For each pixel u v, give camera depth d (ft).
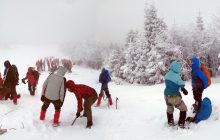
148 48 114.62
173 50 107.34
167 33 112.78
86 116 28.60
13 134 24.35
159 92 53.11
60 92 27.81
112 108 36.88
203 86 26.25
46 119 29.53
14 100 34.63
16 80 35.01
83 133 26.58
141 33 118.52
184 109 25.35
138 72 113.39
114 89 70.95
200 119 25.79
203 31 121.49
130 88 74.28
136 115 32.45
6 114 28.99
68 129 27.40
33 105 35.60
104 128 28.25
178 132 24.52
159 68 107.24
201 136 22.62
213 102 30.17
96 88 70.49
